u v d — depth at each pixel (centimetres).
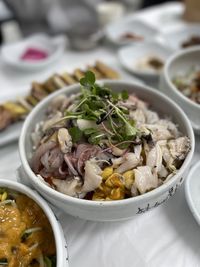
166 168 22
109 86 28
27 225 21
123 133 23
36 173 23
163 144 23
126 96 25
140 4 72
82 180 22
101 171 21
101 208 19
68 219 23
